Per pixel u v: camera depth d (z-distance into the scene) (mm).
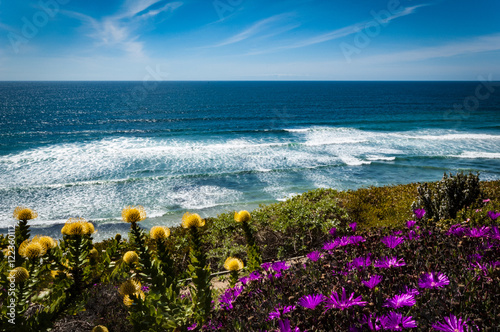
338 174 23906
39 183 21469
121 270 3529
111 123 60750
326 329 1666
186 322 2260
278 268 2529
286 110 85750
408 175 23828
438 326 1417
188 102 106125
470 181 6262
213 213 16469
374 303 1687
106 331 2266
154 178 22391
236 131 47906
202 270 2734
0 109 82375
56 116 70625
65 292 2689
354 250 2656
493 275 1860
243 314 2152
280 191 20031
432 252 2500
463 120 62031
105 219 15734
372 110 84875
